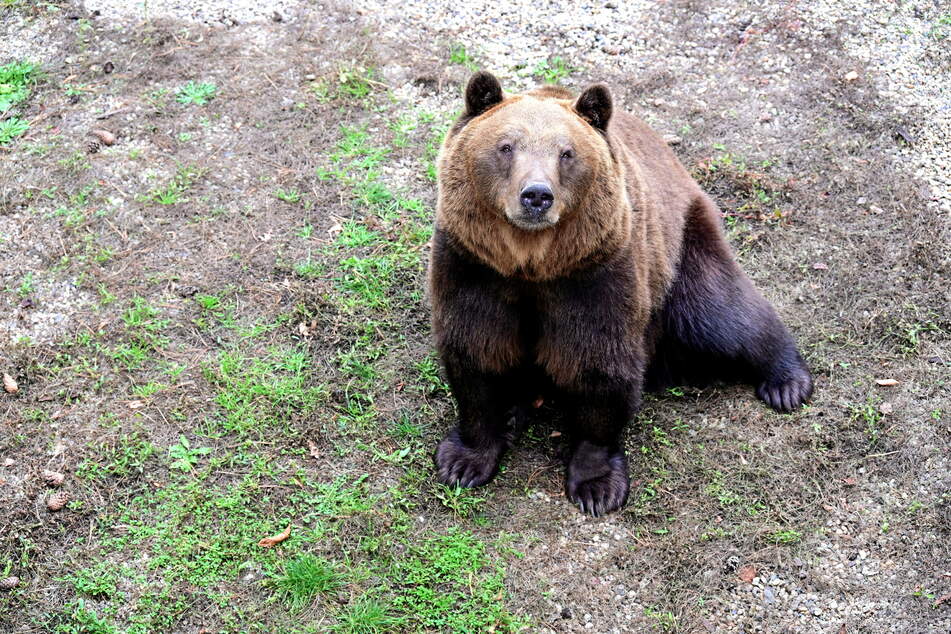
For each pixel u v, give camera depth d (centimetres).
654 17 831
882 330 584
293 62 762
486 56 788
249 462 491
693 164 701
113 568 440
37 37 772
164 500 469
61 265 590
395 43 791
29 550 445
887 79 770
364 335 565
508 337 457
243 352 550
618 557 461
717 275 535
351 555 452
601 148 430
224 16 803
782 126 735
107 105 711
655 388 556
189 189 649
